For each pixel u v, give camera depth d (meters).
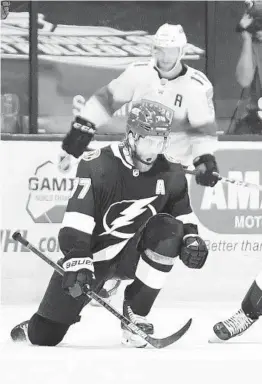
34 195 16.30
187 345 11.62
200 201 16.47
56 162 16.31
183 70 16.11
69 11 16.92
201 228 16.48
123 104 16.20
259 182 16.66
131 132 11.14
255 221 16.59
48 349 11.20
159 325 13.72
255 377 9.84
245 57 17.31
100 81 17.08
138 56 17.12
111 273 11.73
